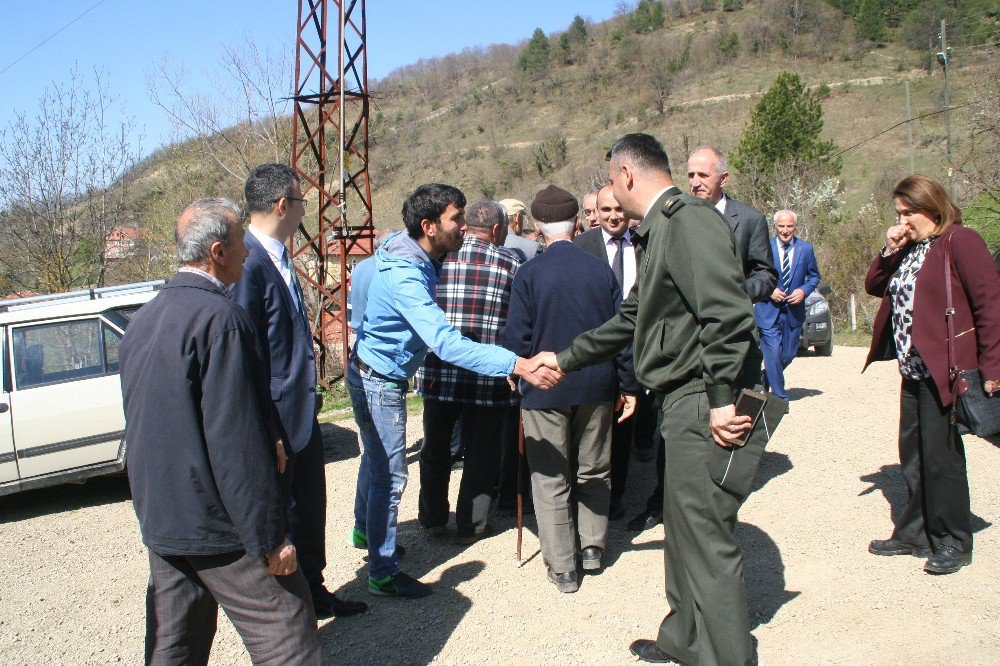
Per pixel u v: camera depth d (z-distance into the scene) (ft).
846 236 51.52
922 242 12.28
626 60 330.54
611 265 16.48
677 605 9.70
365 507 14.53
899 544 13.00
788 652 10.30
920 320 11.90
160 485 7.71
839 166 118.93
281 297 11.09
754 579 12.50
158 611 8.14
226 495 7.57
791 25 298.97
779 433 20.99
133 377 7.92
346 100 37.47
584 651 10.69
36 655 11.76
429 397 14.42
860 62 264.93
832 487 16.44
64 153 51.62
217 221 8.20
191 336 7.62
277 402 11.00
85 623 12.82
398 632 11.51
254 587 7.96
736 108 245.24
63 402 19.47
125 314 20.67
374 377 12.17
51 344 19.77
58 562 15.84
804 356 36.65
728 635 8.98
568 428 12.66
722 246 8.70
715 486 8.96
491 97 340.39
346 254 36.73
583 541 12.97
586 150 252.21
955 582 11.84
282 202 11.40
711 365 8.61
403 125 322.55
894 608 11.23
